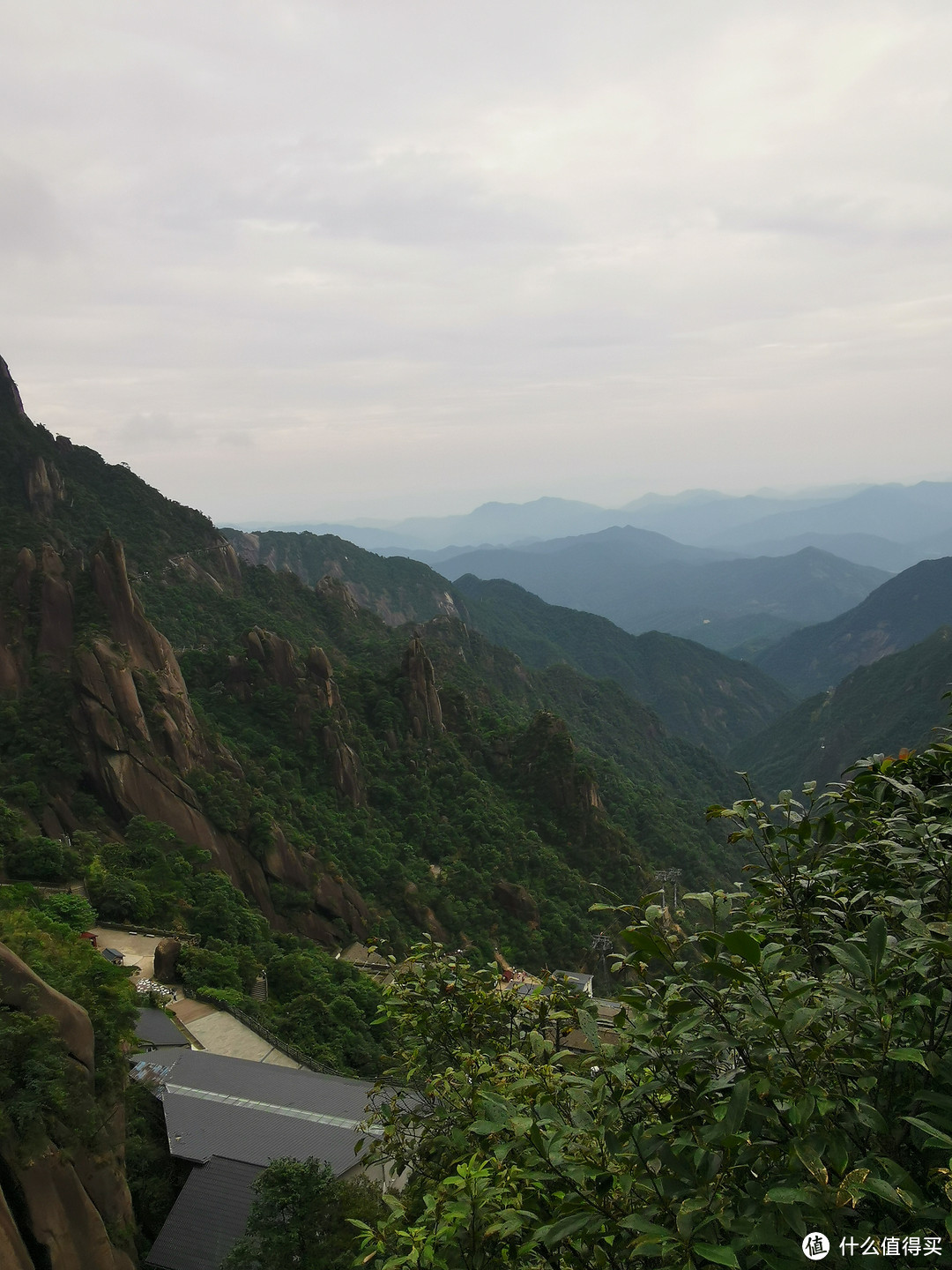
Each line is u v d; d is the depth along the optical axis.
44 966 22.33
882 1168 4.59
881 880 6.47
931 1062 4.64
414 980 9.80
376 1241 7.56
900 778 7.49
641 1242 4.38
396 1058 10.38
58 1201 16.08
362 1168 23.28
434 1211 6.88
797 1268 4.18
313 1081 27.97
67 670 58.97
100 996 23.72
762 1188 4.50
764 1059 4.73
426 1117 8.97
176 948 40.25
